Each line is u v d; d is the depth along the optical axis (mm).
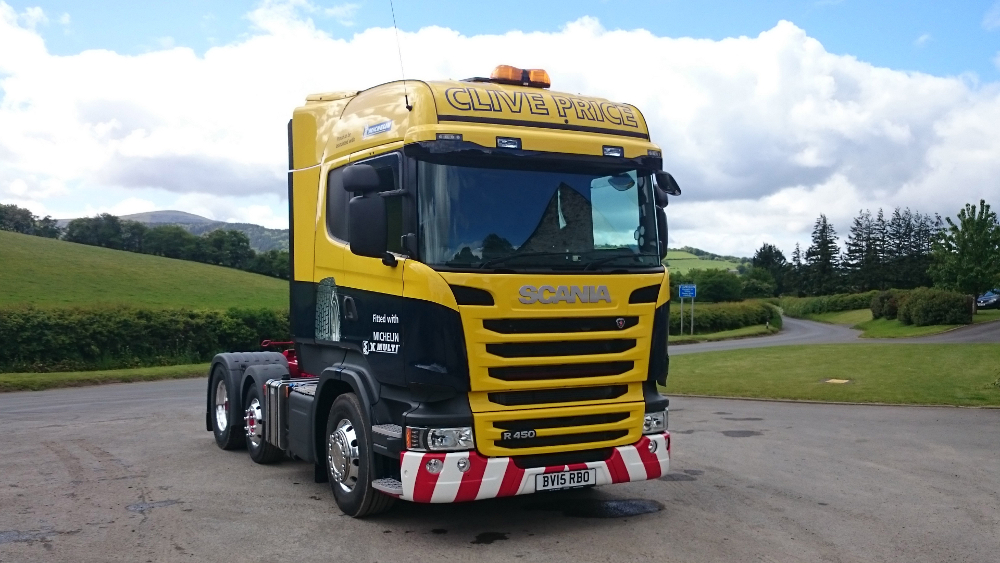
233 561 5871
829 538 6434
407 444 6148
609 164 6777
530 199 6473
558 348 6359
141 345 30641
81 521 6941
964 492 8031
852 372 20562
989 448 10484
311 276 8117
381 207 6355
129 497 7844
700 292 90250
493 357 6117
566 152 6598
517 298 6172
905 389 16734
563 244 6484
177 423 13219
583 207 6645
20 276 52125
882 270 116000
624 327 6617
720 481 8578
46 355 27781
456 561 5879
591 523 6922
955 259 54656
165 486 8336
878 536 6488
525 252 6336
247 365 10398
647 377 6766
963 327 43250
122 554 6023
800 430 12203
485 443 6137
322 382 7469
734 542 6328
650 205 6996
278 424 8562
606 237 6699
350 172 6320
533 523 6918
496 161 6438
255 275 74562
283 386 8562
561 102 6926
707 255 175000
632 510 7348
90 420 13680
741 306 63406
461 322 6062
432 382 6059
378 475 6730
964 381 17688
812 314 90938
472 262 6191
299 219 8492
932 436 11461
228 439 10234
